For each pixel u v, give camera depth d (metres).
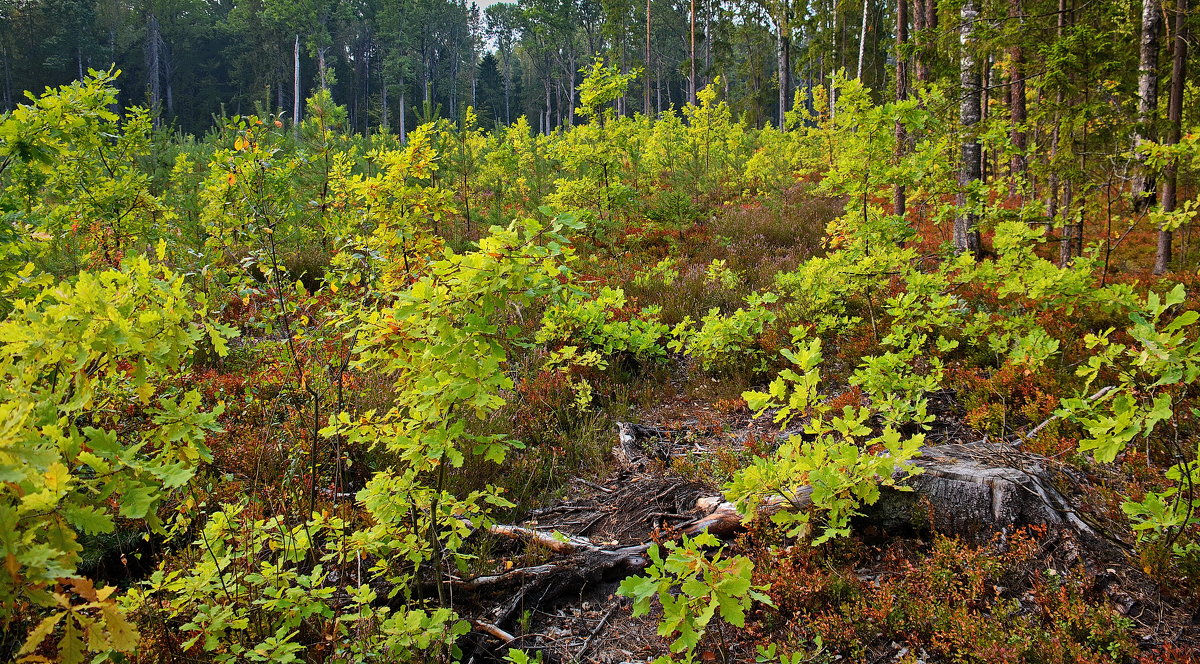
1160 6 9.73
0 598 1.50
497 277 2.41
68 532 1.64
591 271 9.95
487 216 11.60
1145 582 3.03
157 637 2.58
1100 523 3.44
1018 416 4.88
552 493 4.65
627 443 5.24
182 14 49.69
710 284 9.17
